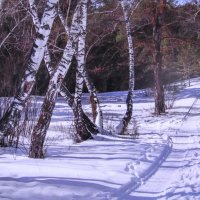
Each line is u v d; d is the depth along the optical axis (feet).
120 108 94.63
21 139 42.11
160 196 26.13
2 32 52.06
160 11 80.89
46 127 35.01
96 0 65.41
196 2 82.53
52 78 34.83
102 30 73.15
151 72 131.03
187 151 43.06
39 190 25.40
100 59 103.45
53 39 59.41
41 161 33.27
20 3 48.57
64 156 36.27
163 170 33.86
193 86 132.26
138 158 37.17
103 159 35.76
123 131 56.08
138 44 82.99
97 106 53.52
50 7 32.71
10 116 38.17
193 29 85.92
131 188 27.91
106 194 25.70
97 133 50.34
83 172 30.48
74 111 47.50
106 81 137.49
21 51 52.95
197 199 25.32
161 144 46.57
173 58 105.29
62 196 24.58
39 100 68.03
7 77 44.57
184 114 82.64
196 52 116.78
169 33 84.38
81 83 47.80
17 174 28.89
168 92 111.34
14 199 23.44
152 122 72.79
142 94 123.85
